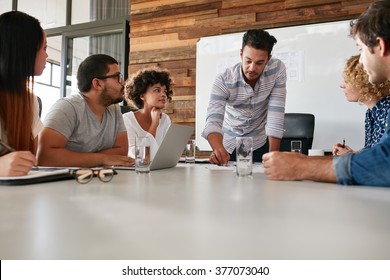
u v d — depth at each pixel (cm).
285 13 330
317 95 314
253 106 209
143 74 220
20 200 59
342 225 43
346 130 304
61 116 153
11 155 86
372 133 163
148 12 398
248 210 52
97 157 144
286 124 251
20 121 122
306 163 92
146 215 48
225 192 71
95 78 166
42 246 33
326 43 311
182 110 374
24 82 121
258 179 98
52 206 53
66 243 34
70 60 469
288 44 324
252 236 38
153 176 105
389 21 89
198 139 362
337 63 306
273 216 48
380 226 42
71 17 466
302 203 58
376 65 98
